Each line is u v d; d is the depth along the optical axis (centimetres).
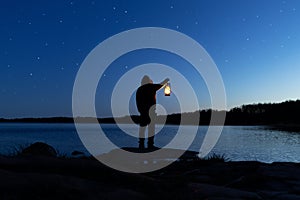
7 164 521
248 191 532
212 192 490
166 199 445
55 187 428
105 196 425
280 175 639
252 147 2350
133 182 505
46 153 825
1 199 381
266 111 10481
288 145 2584
